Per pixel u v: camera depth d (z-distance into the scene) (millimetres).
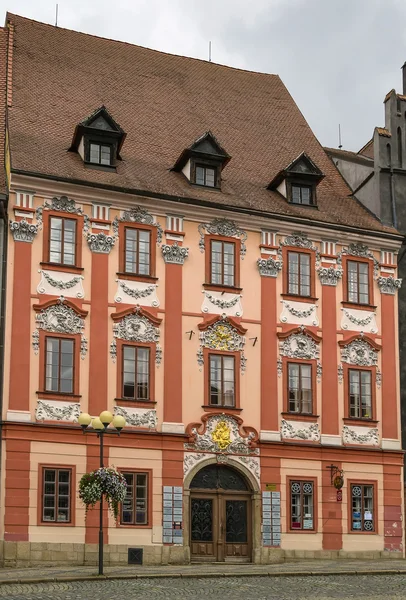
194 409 44375
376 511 47000
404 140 51625
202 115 52281
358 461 47094
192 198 45562
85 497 36719
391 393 48469
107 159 45562
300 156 49094
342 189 52375
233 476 45031
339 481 46188
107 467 40906
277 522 44969
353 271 48938
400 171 51125
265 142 52594
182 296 44969
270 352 46250
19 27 51219
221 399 45031
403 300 50188
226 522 44469
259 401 45688
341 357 47688
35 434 41156
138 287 44219
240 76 56344
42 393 41625
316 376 47031
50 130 46375
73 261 43250
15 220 42312
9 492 40312
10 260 41938
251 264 46688
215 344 45281
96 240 43625
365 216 50625
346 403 47406
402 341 49844
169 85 53094
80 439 41938
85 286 43188
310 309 47469
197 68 55281
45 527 40656
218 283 45844
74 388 42281
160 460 43312
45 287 42438
